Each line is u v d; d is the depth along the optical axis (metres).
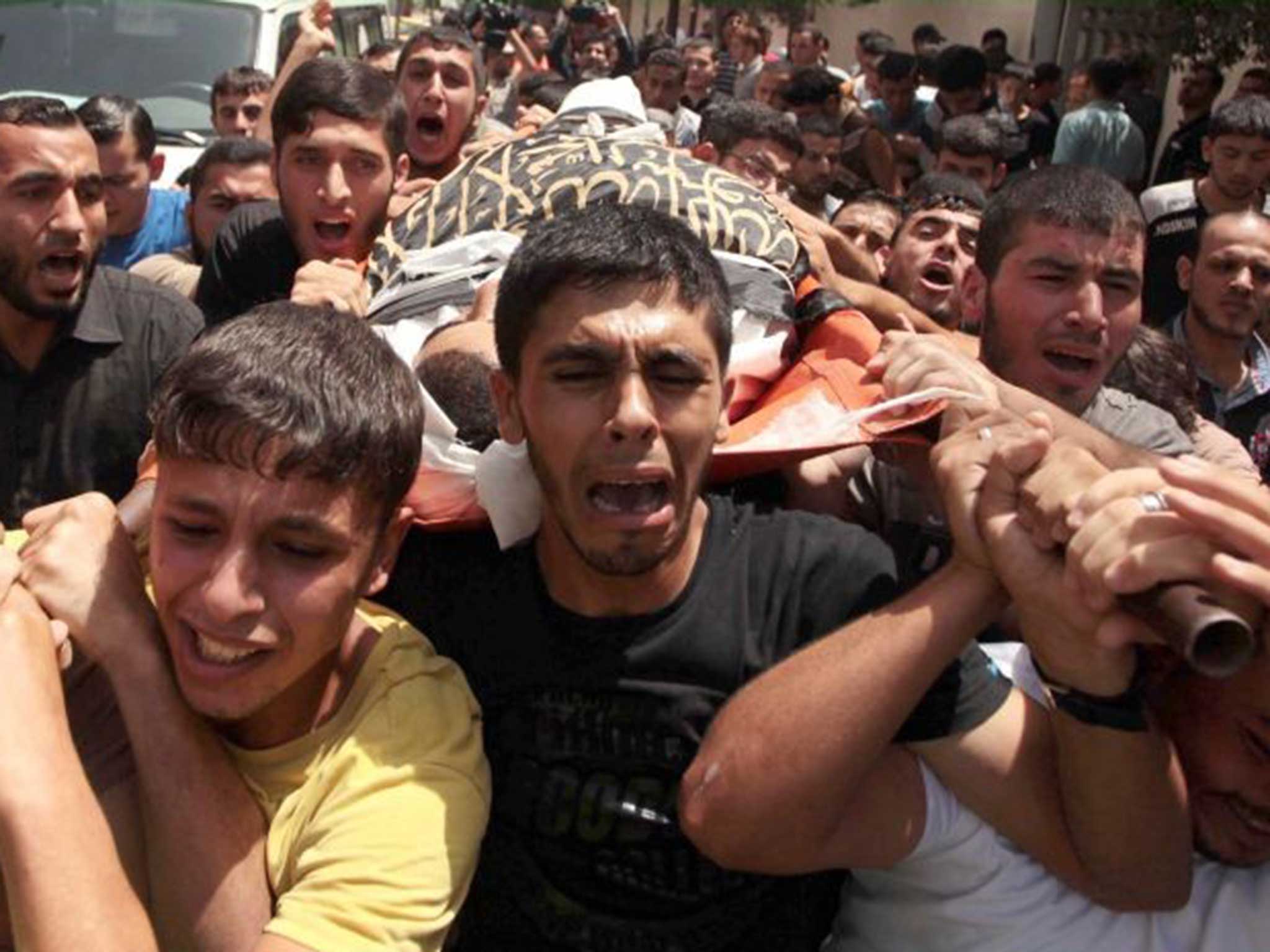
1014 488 1.57
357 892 1.55
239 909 1.57
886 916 1.84
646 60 9.13
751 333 2.20
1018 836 1.71
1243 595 1.41
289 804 1.63
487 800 1.68
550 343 1.63
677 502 1.66
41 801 1.48
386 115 3.35
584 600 1.75
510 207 2.41
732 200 2.41
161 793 1.58
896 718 1.58
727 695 1.73
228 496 1.52
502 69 9.85
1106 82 8.24
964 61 7.94
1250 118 5.18
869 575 1.76
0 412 2.83
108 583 1.64
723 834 1.61
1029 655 1.88
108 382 2.87
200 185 4.52
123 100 4.84
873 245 4.38
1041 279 2.50
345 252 3.38
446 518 1.84
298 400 1.53
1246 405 4.16
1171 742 1.68
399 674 1.69
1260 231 4.06
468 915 1.79
